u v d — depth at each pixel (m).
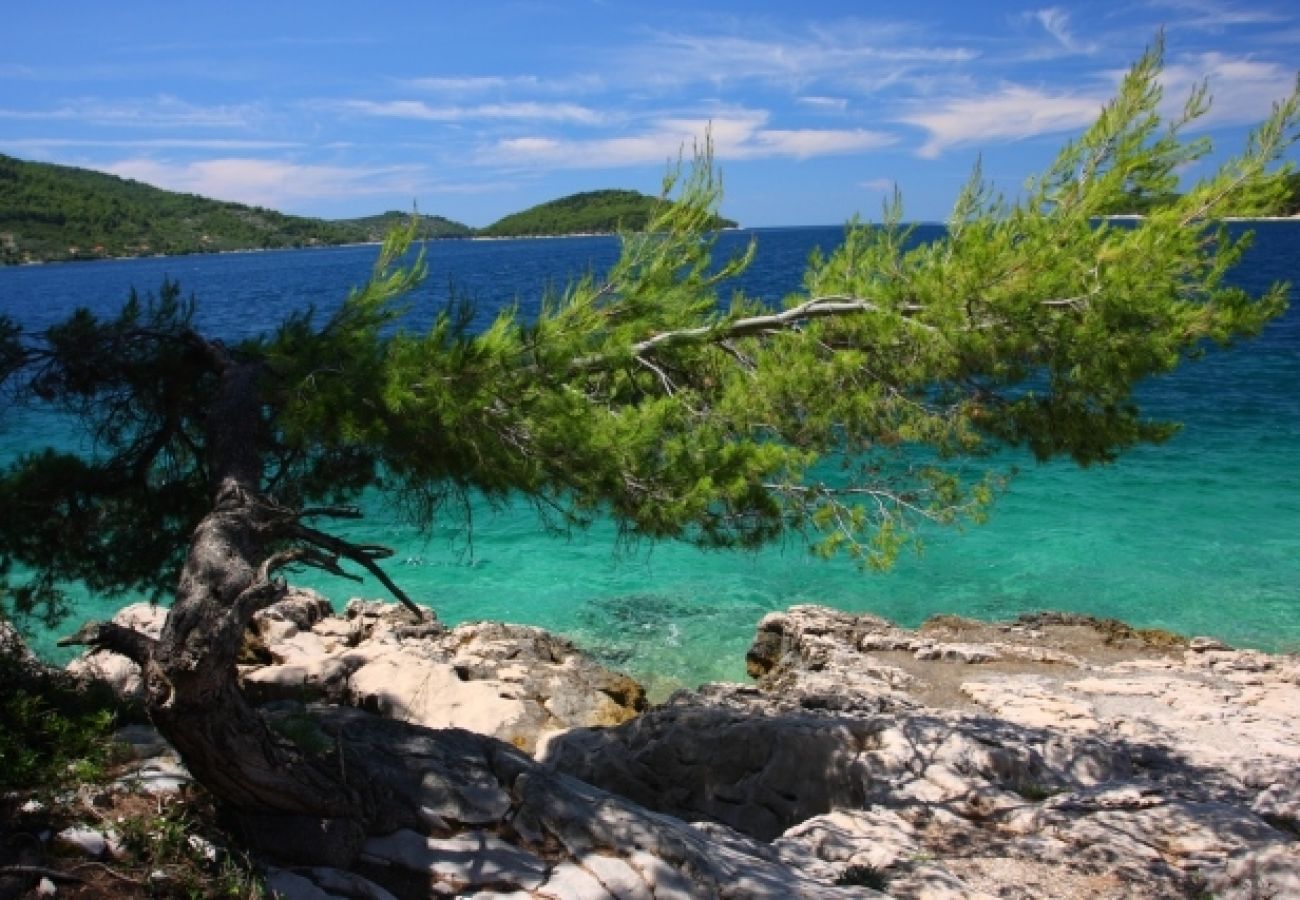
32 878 5.78
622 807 7.73
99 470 9.36
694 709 11.98
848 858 8.70
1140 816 9.49
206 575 6.45
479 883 6.84
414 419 7.76
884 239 9.87
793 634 17.34
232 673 6.52
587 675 15.46
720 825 9.81
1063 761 11.26
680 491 8.33
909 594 20.28
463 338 8.11
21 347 9.11
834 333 9.60
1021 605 19.62
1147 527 23.22
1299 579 20.20
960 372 8.80
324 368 8.09
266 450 8.73
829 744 10.95
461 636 16.72
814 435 9.55
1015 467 10.43
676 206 9.18
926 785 10.36
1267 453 28.64
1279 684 15.44
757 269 86.88
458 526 24.03
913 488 10.09
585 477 8.23
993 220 9.07
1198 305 8.27
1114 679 15.64
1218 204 8.23
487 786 7.73
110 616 18.33
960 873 8.41
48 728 7.31
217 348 8.88
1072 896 8.03
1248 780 11.25
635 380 9.80
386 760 7.81
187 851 6.43
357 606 18.05
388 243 9.27
